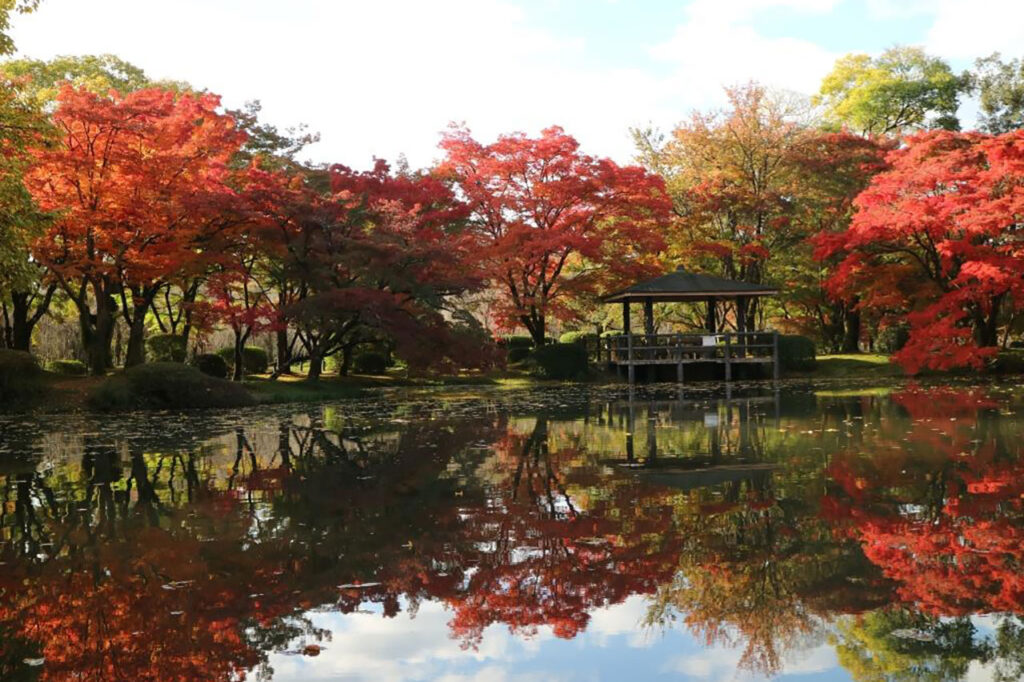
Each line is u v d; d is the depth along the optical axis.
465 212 29.08
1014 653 4.21
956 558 5.81
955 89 37.94
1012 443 10.94
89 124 19.41
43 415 18.48
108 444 13.14
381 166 27.61
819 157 32.28
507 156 29.55
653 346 29.33
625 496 8.26
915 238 27.58
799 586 5.33
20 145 15.16
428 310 25.58
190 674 4.24
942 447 10.77
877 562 5.77
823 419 14.68
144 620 5.02
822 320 38.56
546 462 10.58
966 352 24.91
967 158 24.95
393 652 4.49
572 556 6.19
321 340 28.14
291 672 4.25
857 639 4.46
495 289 33.28
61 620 5.04
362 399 22.94
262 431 14.79
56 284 24.36
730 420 15.08
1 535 7.13
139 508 8.19
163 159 19.77
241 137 22.14
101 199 20.19
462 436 13.59
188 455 11.80
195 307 24.31
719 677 4.06
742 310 29.67
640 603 5.15
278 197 22.69
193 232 21.62
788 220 32.66
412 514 7.64
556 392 25.06
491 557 6.20
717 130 33.22
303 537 6.87
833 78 42.34
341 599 5.36
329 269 23.41
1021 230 25.36
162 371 19.94
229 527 7.28
